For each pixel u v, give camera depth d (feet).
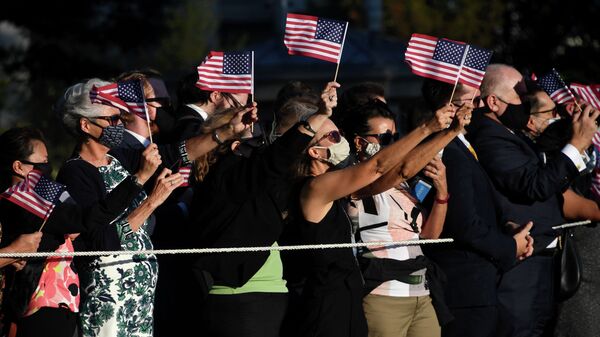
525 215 77.46
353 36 180.04
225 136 65.31
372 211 69.67
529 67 194.08
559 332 85.61
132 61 293.43
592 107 78.74
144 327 66.23
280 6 262.88
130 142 74.18
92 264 64.23
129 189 61.62
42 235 61.82
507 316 76.89
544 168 76.43
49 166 67.67
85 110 65.98
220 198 63.41
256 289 63.82
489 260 74.18
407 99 167.63
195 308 64.90
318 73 163.43
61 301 62.54
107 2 250.16
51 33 245.24
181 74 161.27
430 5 281.33
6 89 265.34
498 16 263.08
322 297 64.54
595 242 84.84
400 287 69.15
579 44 196.44
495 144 77.30
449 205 73.26
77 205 61.98
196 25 319.06
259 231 63.41
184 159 66.18
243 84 67.87
